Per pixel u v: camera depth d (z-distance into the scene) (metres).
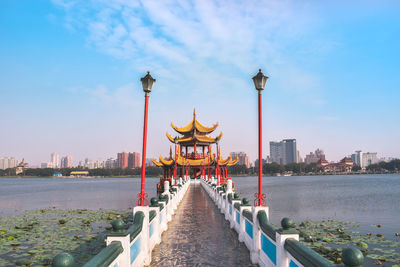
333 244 14.91
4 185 131.00
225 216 15.97
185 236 11.59
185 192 34.22
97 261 4.01
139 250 7.38
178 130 48.03
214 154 46.00
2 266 11.52
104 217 24.86
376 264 11.92
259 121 9.23
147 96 9.54
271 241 6.61
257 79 9.26
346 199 48.69
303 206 38.06
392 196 54.19
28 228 19.77
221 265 7.95
